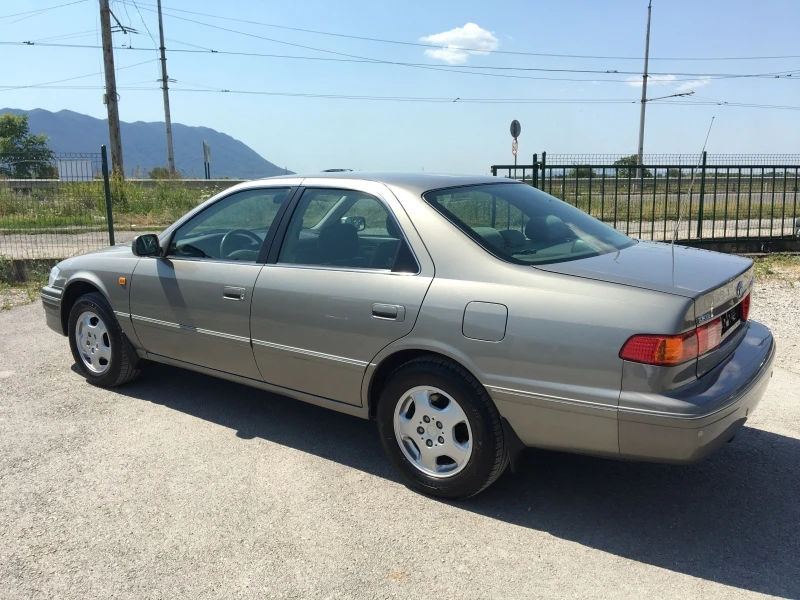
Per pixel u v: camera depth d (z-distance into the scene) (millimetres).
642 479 3693
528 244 3430
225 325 4164
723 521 3252
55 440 4211
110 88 21266
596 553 2988
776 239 11930
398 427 3514
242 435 4297
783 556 2951
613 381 2811
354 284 3547
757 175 12062
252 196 4289
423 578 2807
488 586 2752
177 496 3500
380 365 3494
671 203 16562
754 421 4430
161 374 5512
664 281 2953
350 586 2758
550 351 2932
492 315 3076
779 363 5547
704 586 2738
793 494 3508
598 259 3342
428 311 3256
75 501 3449
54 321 5430
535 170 10984
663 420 2721
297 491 3562
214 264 4258
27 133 47469
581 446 2988
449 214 3473
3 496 3502
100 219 13180
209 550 3014
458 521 3260
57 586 2764
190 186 23047
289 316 3807
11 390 5117
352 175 3961
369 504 3428
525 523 3242
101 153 10734
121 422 4500
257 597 2688
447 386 3246
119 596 2699
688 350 2779
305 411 4719
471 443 3234
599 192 13773
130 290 4730
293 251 3934
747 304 3586
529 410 3043
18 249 11742
